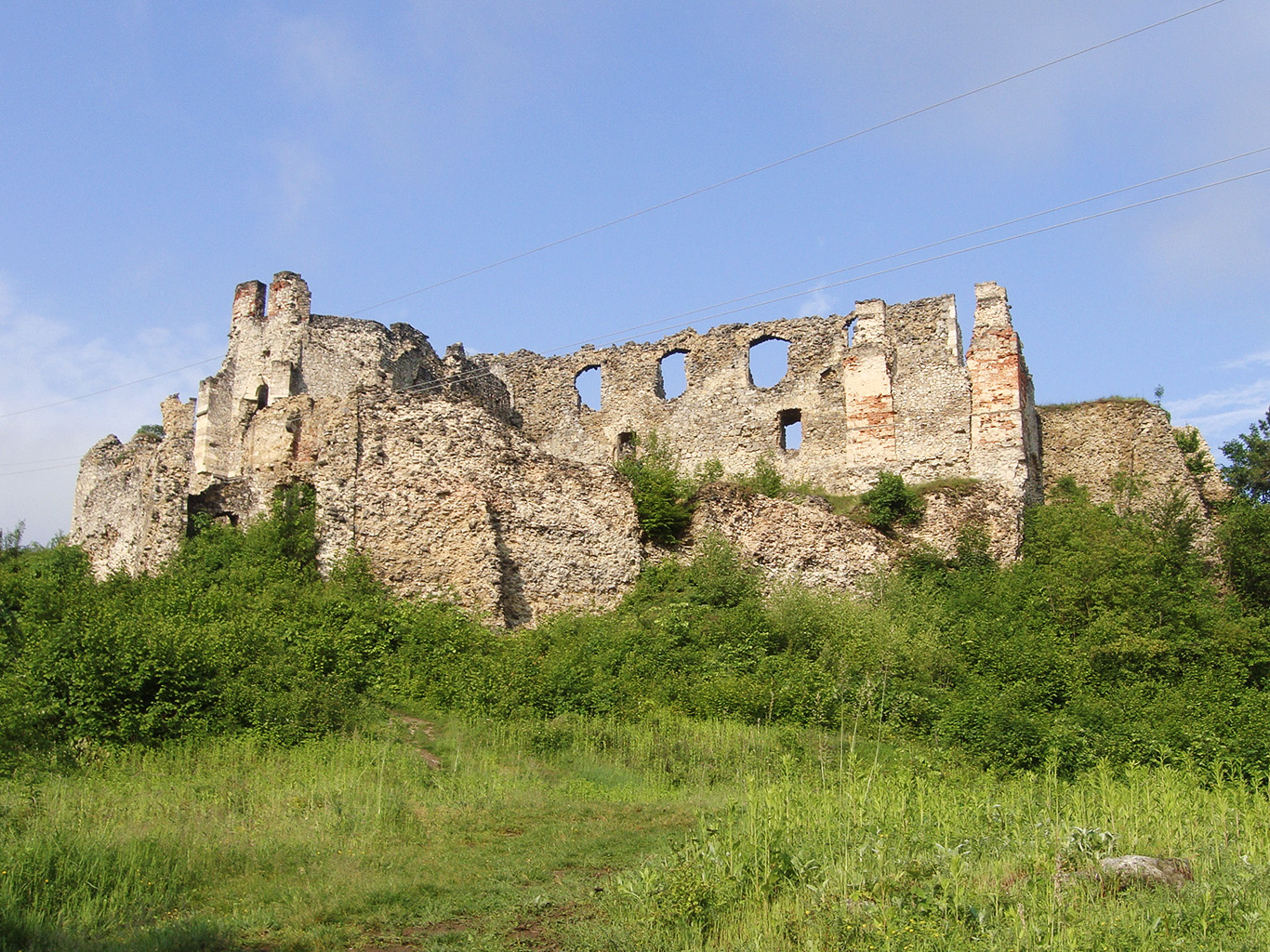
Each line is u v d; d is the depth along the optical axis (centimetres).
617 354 4069
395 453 2847
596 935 1066
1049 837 1327
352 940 1077
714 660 2462
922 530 3183
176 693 1944
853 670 2386
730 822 1306
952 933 1016
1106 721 2120
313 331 3712
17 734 1798
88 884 1150
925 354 3588
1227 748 1983
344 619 2470
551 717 2181
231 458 3594
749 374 3862
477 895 1212
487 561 2727
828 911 1073
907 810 1430
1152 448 3691
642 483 3089
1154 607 2683
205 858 1284
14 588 2877
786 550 3064
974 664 2508
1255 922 1042
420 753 1911
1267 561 3136
